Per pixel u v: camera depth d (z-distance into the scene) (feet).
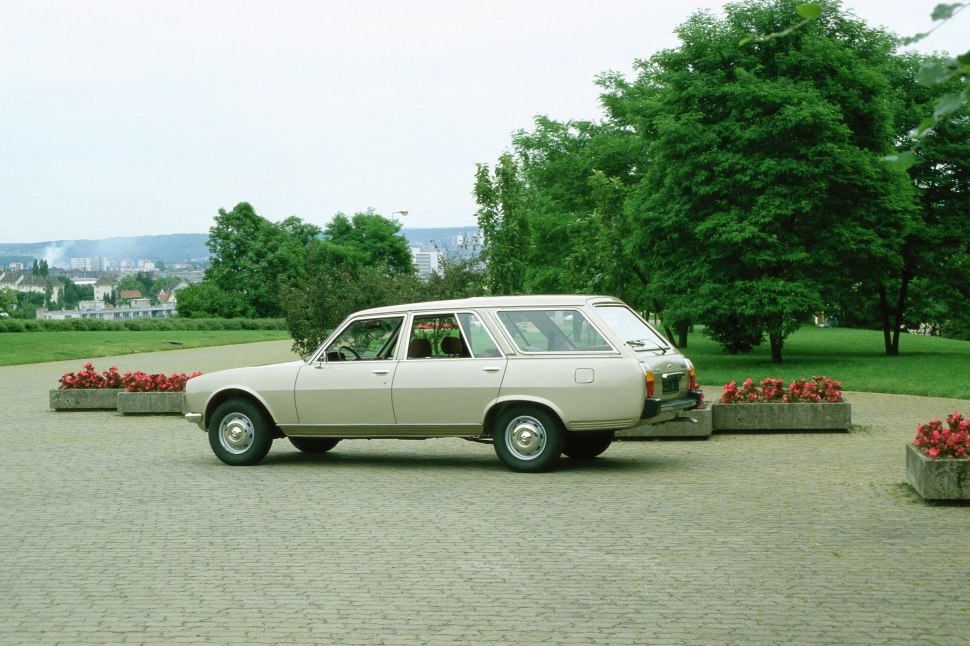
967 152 123.75
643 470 37.50
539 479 35.50
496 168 99.91
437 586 21.25
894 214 109.50
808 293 103.86
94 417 60.95
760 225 103.60
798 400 50.47
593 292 119.55
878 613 18.84
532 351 36.78
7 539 26.63
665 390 36.91
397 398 37.86
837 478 35.06
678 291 112.16
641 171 163.53
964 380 81.97
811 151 103.50
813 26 112.68
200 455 43.70
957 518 27.91
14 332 219.61
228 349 180.45
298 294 86.99
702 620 18.53
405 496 32.48
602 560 23.36
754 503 30.42
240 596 20.66
